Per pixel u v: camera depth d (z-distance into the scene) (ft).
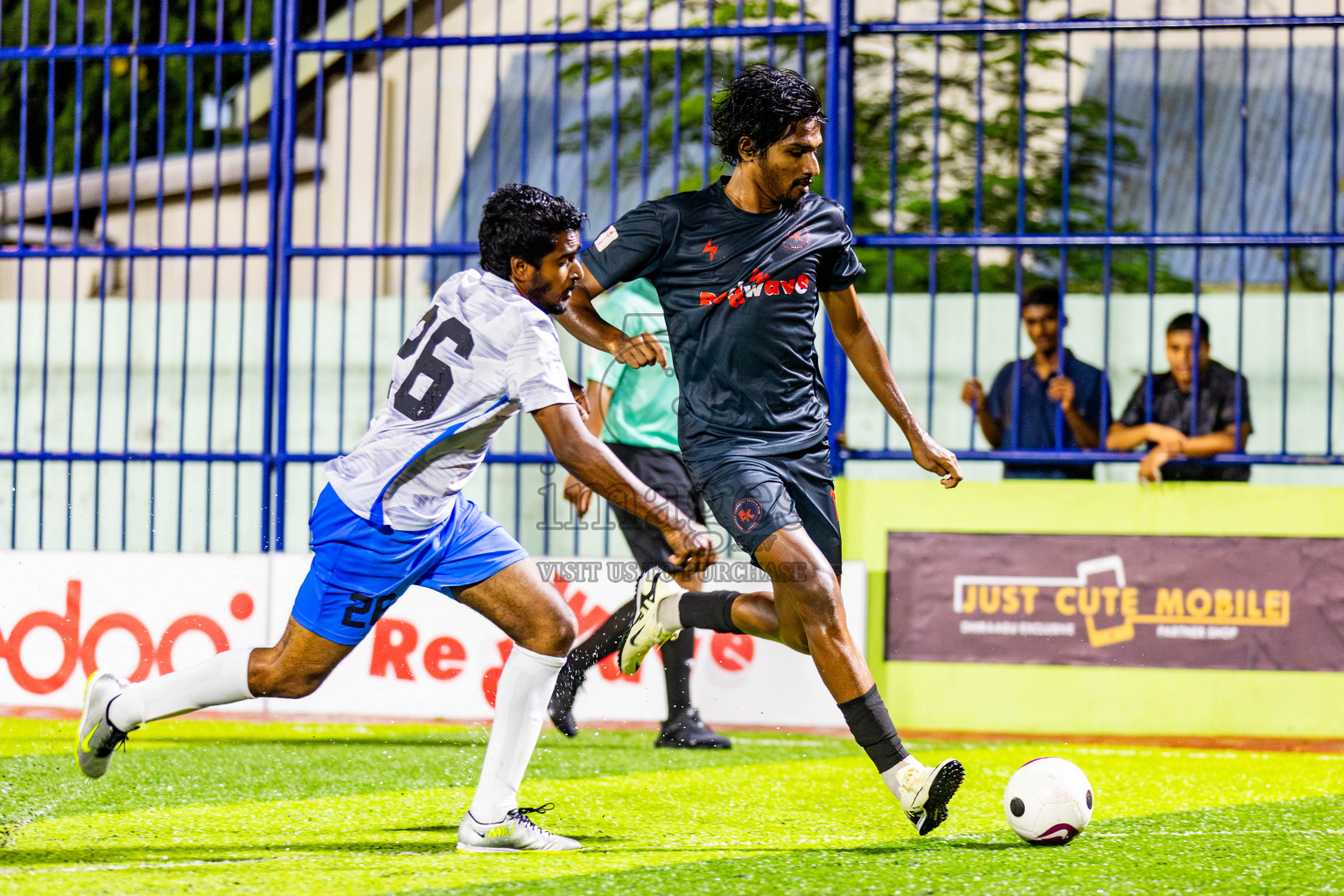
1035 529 51.98
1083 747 49.34
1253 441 62.08
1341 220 92.89
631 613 48.19
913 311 64.18
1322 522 50.70
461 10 105.09
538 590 30.14
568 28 98.99
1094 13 101.91
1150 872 27.71
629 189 94.99
